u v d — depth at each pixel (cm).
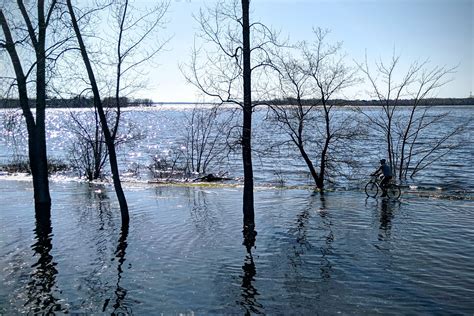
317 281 928
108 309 801
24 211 1627
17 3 1405
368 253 1115
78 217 1530
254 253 1119
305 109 2172
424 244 1192
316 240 1234
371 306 808
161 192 2094
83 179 2622
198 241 1227
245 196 1363
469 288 886
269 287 898
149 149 4634
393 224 1419
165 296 855
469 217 1516
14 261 1060
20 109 1600
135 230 1350
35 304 820
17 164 3200
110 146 1431
